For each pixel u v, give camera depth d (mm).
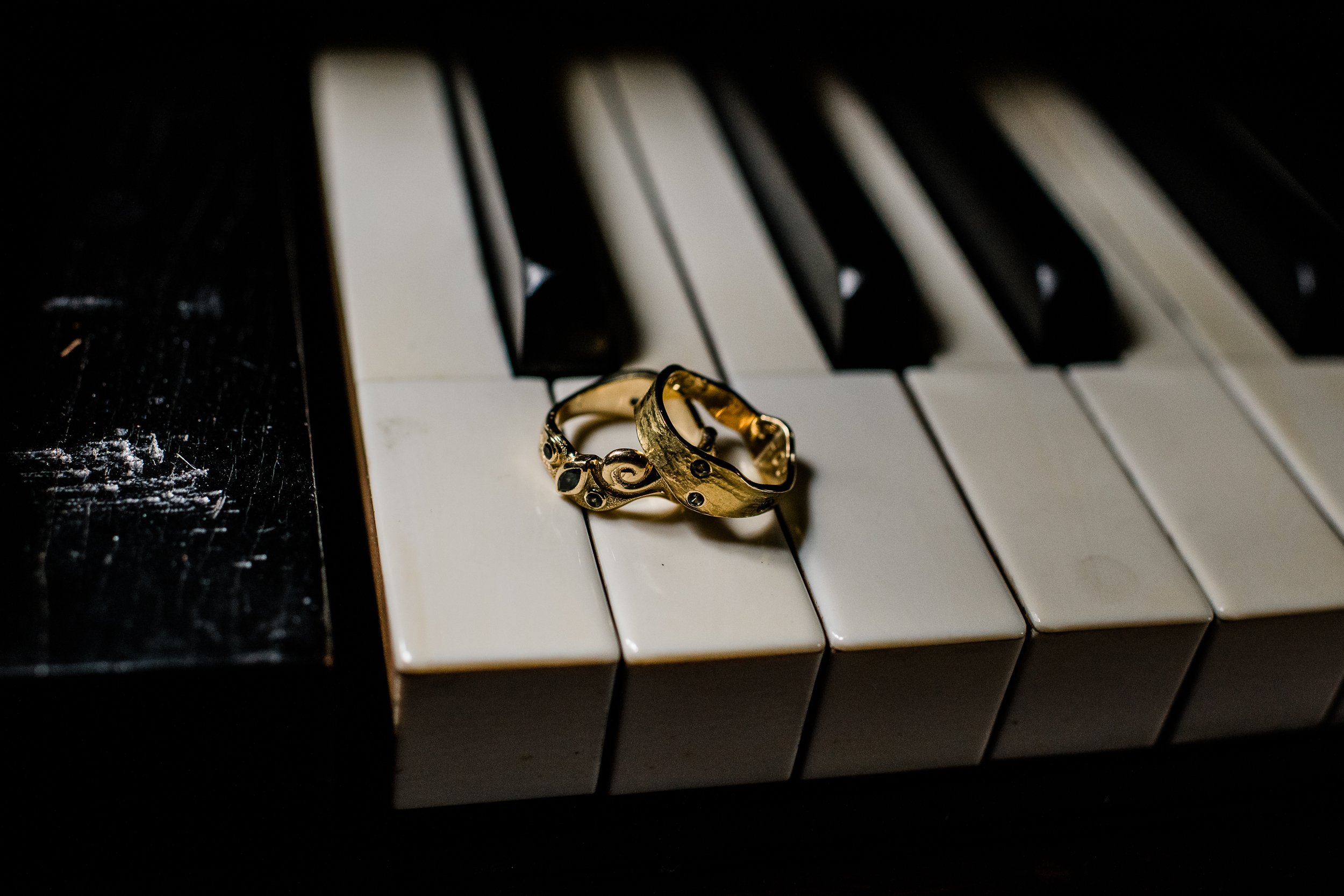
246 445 229
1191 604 232
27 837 209
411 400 240
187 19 294
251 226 265
